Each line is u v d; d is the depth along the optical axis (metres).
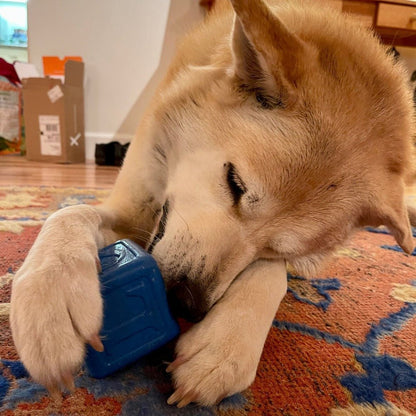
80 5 1.62
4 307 0.40
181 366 0.30
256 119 0.42
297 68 0.40
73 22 1.64
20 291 0.27
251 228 0.41
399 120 0.47
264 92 0.42
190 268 0.38
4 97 1.63
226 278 0.40
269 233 0.42
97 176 1.30
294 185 0.41
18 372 0.31
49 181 1.16
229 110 0.43
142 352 0.32
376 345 0.42
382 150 0.46
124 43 1.69
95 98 1.72
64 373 0.25
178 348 0.32
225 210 0.41
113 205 0.51
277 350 0.39
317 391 0.34
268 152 0.40
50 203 0.88
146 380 0.32
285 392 0.33
